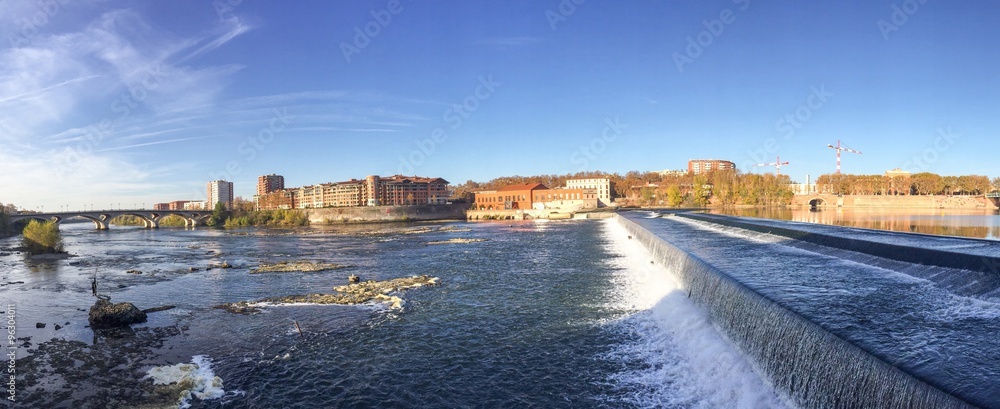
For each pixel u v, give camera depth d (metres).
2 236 144.75
